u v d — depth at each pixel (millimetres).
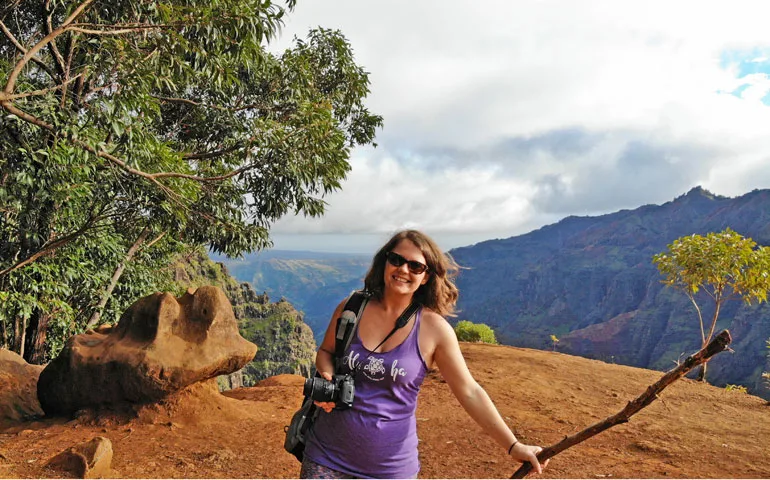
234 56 9383
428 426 6535
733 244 10984
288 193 13227
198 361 6492
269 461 5176
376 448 2254
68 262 12219
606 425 2098
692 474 4973
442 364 2354
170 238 16797
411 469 2328
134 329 6824
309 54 17297
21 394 7027
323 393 2238
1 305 10812
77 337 6723
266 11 8906
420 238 2420
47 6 8820
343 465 2275
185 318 6867
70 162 8969
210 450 5469
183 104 14648
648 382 9945
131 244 16000
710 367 155125
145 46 9195
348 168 13484
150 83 8492
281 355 118625
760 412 7996
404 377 2279
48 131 8781
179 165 10953
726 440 6289
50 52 10234
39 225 11086
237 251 14492
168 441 5723
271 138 12062
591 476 4855
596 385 9516
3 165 9211
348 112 18312
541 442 5973
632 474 4918
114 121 8289
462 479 4781
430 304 2453
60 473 4418
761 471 5125
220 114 14469
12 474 4391
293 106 14781
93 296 14828
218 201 13711
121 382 6312
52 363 6578
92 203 11539
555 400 8242
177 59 8797
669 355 177375
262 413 7188
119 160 9359
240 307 125812
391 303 2383
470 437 6078
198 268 111000
